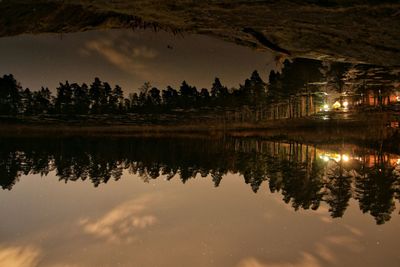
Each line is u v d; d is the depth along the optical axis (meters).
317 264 4.63
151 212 7.46
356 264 4.56
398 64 7.21
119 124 68.31
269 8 4.50
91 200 8.81
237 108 72.19
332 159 15.89
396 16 4.46
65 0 4.11
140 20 4.85
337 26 5.07
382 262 4.57
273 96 65.00
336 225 6.11
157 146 28.86
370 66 10.19
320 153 18.94
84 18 4.61
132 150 25.31
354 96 47.09
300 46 6.07
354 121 36.97
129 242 5.59
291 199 8.35
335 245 5.19
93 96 77.00
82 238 5.80
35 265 4.81
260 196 8.84
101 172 14.23
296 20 4.91
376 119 34.38
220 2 4.32
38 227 6.43
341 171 12.30
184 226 6.38
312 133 37.53
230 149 24.45
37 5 4.21
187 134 51.00
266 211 7.29
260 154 20.20
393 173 11.36
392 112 34.47
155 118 75.06
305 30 5.31
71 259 4.98
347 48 6.03
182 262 4.85
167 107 79.00
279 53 6.51
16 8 4.18
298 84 58.12
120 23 4.86
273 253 5.04
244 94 72.31
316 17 4.78
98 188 10.58
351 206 7.41
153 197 9.14
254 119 70.25
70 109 73.94
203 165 16.17
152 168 15.38
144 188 10.50
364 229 5.83
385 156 15.94
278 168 14.12
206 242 5.53
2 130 52.34
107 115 74.94
